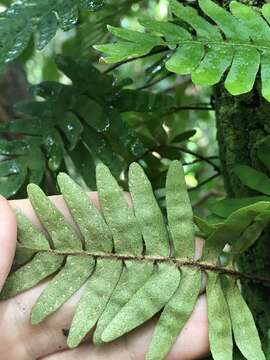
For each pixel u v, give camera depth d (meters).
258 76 0.15
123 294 0.14
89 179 0.18
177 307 0.13
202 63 0.12
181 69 0.12
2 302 0.14
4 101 0.32
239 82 0.12
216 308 0.13
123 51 0.12
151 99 0.18
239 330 0.13
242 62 0.12
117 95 0.18
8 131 0.18
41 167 0.18
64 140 0.18
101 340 0.13
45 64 0.32
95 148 0.17
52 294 0.14
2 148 0.18
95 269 0.14
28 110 0.18
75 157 0.18
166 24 0.13
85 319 0.13
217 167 0.20
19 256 0.14
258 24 0.13
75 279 0.14
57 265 0.14
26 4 0.16
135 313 0.13
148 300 0.13
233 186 0.16
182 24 0.16
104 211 0.14
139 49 0.12
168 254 0.14
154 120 0.21
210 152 0.40
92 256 0.14
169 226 0.14
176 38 0.13
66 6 0.16
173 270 0.14
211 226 0.13
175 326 0.13
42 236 0.14
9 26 0.16
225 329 0.13
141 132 0.22
